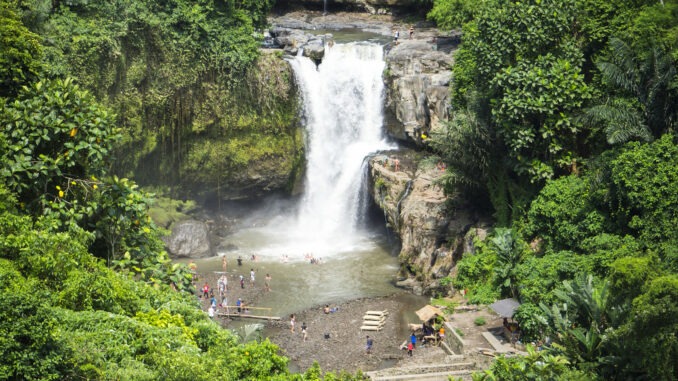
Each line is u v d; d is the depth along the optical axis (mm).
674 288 33906
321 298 60438
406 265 63562
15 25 45281
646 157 46406
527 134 54875
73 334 29000
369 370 49219
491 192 59469
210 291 60938
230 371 32375
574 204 51281
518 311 47156
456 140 58500
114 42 65938
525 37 56062
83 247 35781
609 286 38812
